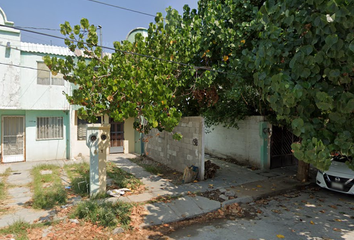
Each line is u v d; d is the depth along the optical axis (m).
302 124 2.96
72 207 5.49
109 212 4.93
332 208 5.91
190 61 6.77
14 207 5.52
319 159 2.76
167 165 9.93
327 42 2.84
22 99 10.29
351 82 3.06
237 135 10.97
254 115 10.17
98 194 6.05
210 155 12.66
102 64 5.28
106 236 4.35
